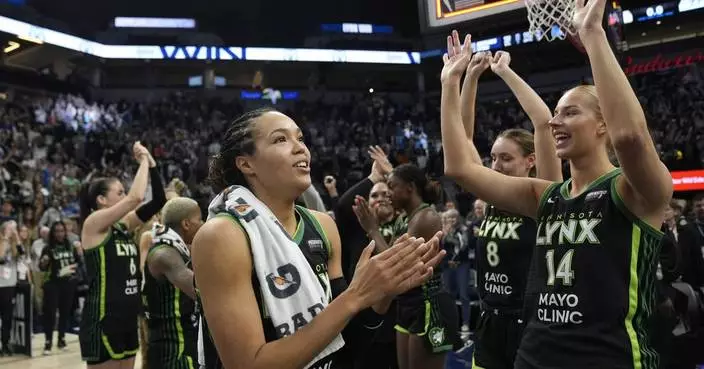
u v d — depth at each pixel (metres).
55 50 21.72
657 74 19.09
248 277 1.42
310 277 1.49
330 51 23.45
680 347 4.32
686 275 4.96
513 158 2.88
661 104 17.48
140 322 3.60
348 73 25.62
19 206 11.01
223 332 1.35
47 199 12.19
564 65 19.61
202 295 1.41
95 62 23.02
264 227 1.48
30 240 9.00
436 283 3.35
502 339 2.72
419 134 20.83
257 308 1.40
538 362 1.79
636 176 1.65
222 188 1.72
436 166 17.00
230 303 1.37
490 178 2.14
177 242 3.05
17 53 21.66
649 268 1.73
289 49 23.31
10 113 17.00
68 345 7.25
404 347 3.35
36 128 16.92
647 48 19.50
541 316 1.85
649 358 1.69
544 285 1.88
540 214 2.00
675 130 15.38
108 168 15.81
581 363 1.68
